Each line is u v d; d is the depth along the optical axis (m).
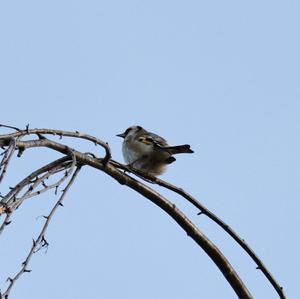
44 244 8.63
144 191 11.23
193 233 11.48
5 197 8.59
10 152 8.90
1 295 7.64
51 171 9.56
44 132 9.88
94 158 10.66
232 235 11.71
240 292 11.64
